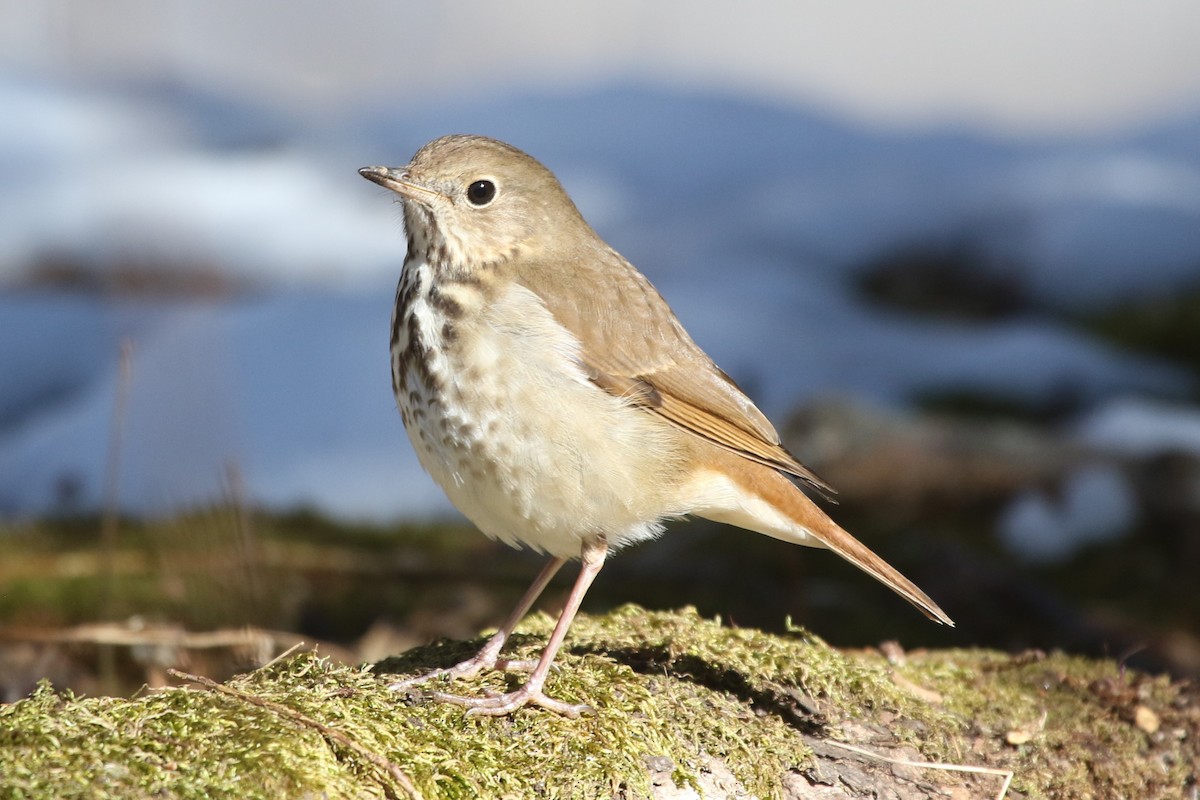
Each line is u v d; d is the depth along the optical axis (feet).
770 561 38.81
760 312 53.31
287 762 16.51
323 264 57.16
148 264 46.70
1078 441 44.60
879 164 67.15
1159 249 58.39
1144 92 86.74
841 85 88.07
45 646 29.89
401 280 23.48
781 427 46.16
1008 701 24.23
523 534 22.49
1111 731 23.72
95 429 42.11
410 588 36.09
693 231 61.26
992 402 48.85
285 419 43.68
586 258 24.08
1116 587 38.04
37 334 50.34
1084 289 57.62
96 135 60.70
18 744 16.11
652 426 22.63
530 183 23.95
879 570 22.98
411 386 22.16
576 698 20.06
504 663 21.36
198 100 67.82
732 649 22.88
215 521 27.17
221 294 51.44
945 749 22.04
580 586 22.04
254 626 26.61
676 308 53.52
